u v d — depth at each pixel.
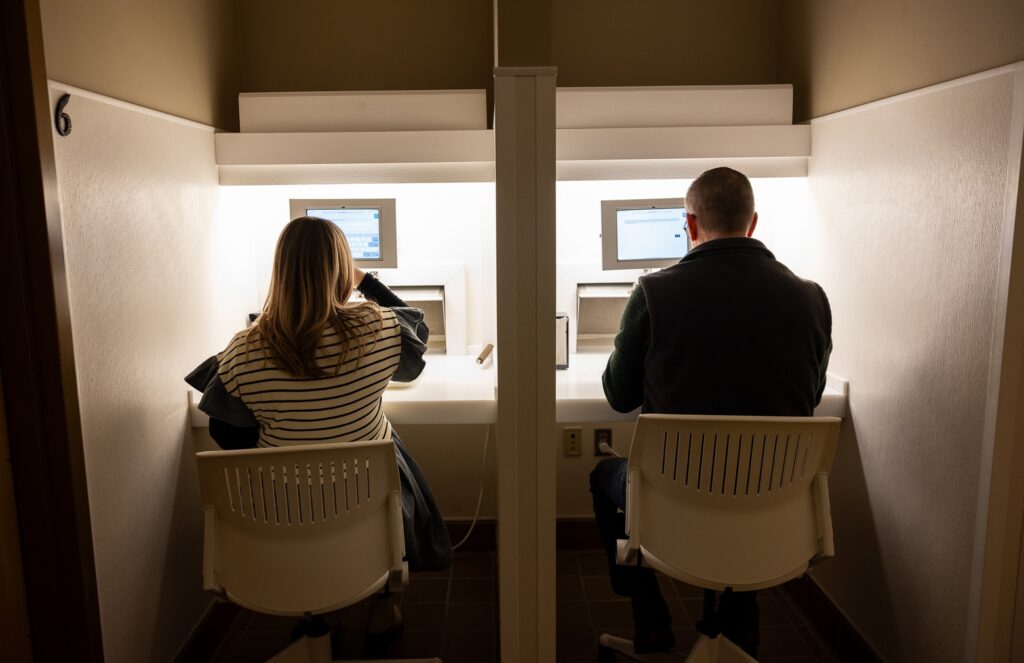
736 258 1.58
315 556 1.49
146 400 1.77
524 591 1.65
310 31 2.49
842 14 2.04
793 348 1.55
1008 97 1.38
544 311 1.54
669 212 2.34
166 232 1.88
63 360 1.41
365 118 2.23
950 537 1.59
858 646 1.93
